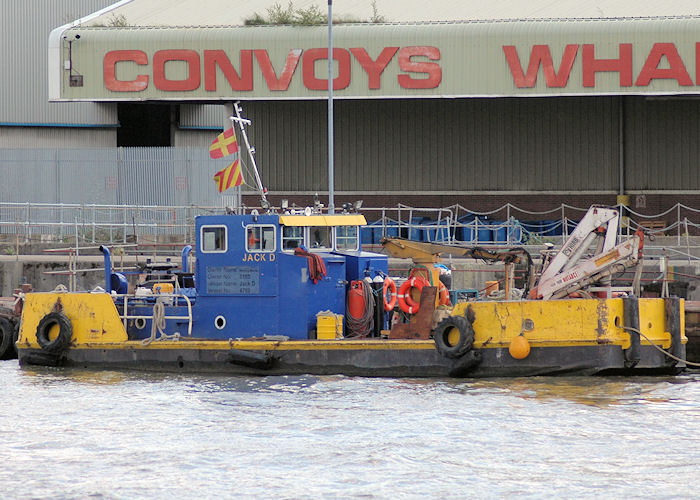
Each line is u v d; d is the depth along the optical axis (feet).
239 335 191.52
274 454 136.15
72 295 202.18
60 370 200.85
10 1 440.86
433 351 181.47
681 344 183.11
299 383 180.75
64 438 145.59
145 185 371.15
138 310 200.85
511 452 136.36
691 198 359.66
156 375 192.75
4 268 287.48
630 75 335.88
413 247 190.80
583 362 175.42
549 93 341.00
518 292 194.29
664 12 340.18
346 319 192.34
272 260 189.06
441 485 123.34
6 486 124.36
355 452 136.56
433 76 346.13
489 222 369.91
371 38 348.59
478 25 344.49
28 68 442.09
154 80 358.84
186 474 128.26
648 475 126.52
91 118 446.60
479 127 371.56
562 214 358.02
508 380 179.32
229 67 354.95
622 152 362.53
